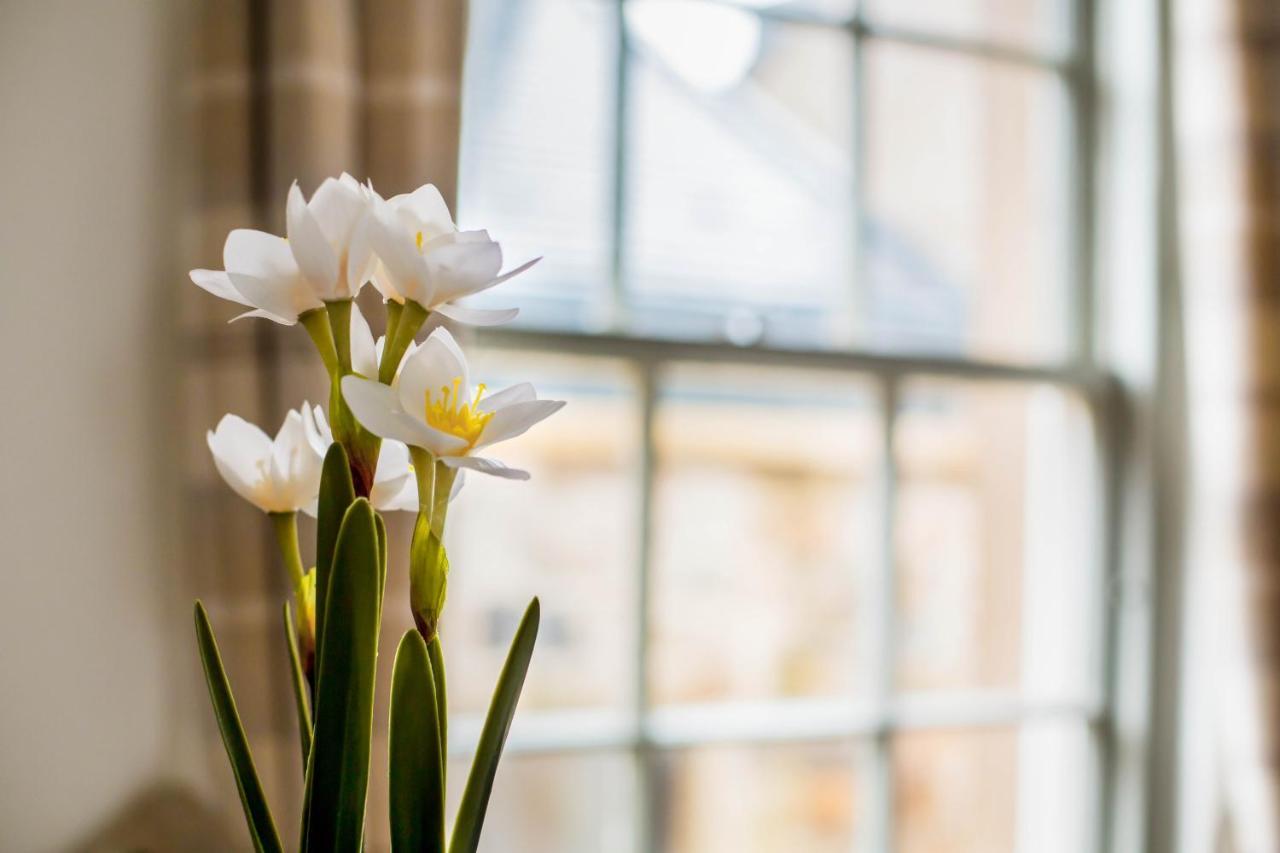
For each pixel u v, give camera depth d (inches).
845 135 70.3
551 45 62.7
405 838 33.7
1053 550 76.1
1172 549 72.6
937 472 71.7
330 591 33.4
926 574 71.7
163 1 49.8
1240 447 65.5
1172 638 72.6
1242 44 66.4
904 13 72.1
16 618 47.6
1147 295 72.4
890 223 71.4
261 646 46.6
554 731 62.4
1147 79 72.4
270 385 46.8
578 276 63.1
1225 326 66.2
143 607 49.4
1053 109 76.3
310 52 46.6
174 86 50.0
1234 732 65.9
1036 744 73.9
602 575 63.8
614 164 64.0
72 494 48.5
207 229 47.2
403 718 33.6
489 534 62.4
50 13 48.1
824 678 69.5
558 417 62.3
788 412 67.9
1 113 47.4
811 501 68.9
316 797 33.6
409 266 33.5
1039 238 75.9
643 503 63.0
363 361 34.9
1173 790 72.4
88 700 48.6
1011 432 74.6
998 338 74.4
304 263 33.4
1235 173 66.2
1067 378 73.0
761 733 66.5
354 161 47.7
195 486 47.4
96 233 48.9
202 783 49.8
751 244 67.6
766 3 68.3
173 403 49.9
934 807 71.4
